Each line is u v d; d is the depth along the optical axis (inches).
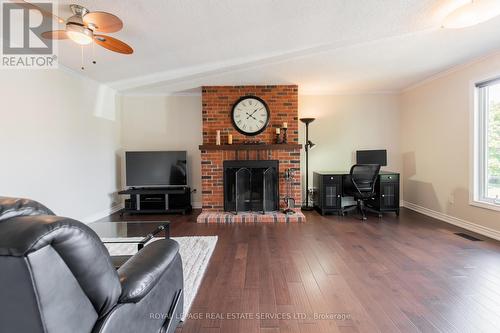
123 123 200.8
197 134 201.8
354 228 144.8
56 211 132.3
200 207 203.2
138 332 41.0
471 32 104.3
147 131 201.5
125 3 82.3
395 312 67.9
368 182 166.9
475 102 134.6
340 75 158.4
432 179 166.9
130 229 99.1
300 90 195.0
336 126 201.3
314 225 152.1
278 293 77.9
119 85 176.7
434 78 162.6
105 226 104.9
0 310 26.0
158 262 48.8
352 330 61.3
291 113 176.9
